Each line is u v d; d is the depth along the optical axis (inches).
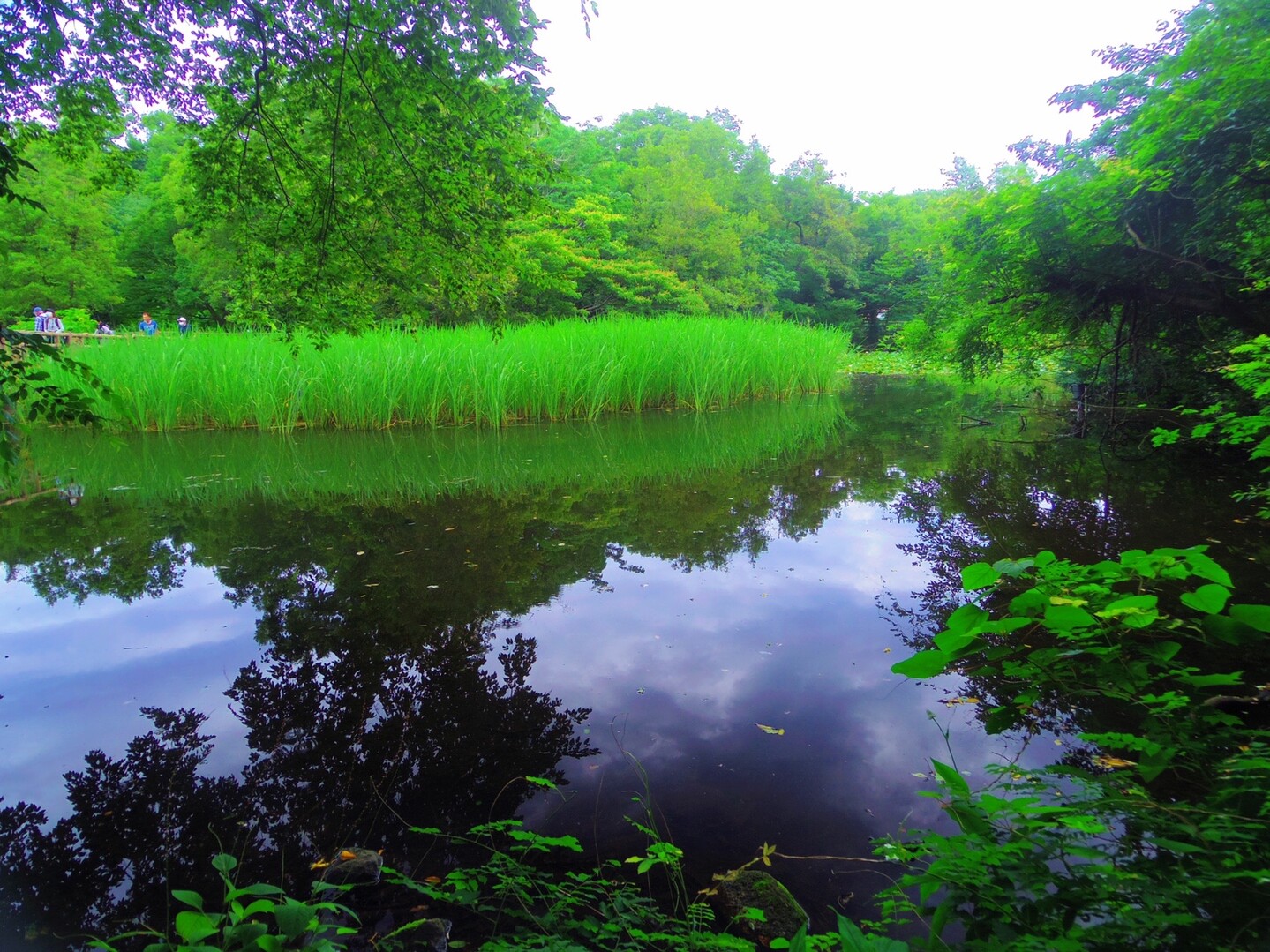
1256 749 62.4
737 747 93.5
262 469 299.0
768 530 199.8
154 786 87.5
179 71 150.6
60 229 939.3
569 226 869.8
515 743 96.1
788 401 555.2
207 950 39.1
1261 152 175.8
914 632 129.6
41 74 138.6
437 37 155.3
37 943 64.1
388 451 341.7
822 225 1337.4
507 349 443.8
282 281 176.7
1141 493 213.6
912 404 516.4
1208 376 280.7
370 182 172.1
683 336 524.4
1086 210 242.2
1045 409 429.4
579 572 166.9
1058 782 77.1
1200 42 187.5
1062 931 44.8
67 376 387.9
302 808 82.8
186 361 417.7
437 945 61.6
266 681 115.1
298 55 153.6
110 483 273.1
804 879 69.4
